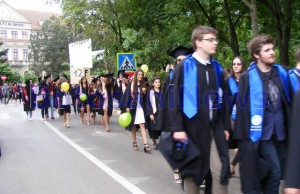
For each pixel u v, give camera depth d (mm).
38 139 10766
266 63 4012
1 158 8070
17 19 97500
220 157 3963
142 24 17734
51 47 73500
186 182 3998
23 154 8492
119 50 21672
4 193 5602
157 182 6062
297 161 1876
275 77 4004
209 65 4039
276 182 3998
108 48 22344
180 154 3834
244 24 18328
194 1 15664
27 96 16953
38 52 75812
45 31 75500
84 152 8656
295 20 15039
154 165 7277
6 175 6621
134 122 8609
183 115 3932
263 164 3930
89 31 21875
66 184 6027
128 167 7133
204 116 3908
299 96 1930
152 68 19078
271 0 13703
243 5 15648
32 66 75750
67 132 12320
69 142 10172
